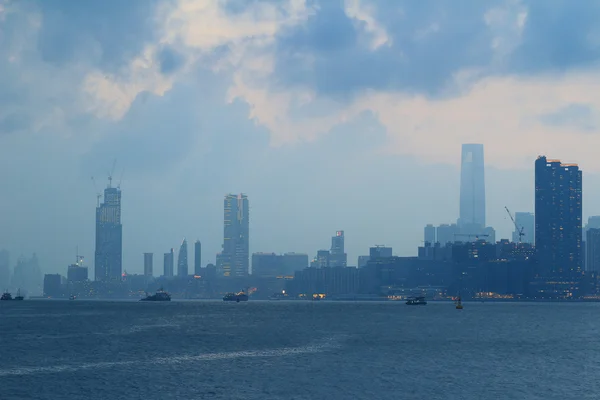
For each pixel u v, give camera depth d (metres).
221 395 150.25
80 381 167.25
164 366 192.12
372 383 165.12
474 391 155.62
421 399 146.62
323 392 153.75
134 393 152.50
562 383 166.75
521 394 152.25
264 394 151.50
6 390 156.12
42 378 171.50
